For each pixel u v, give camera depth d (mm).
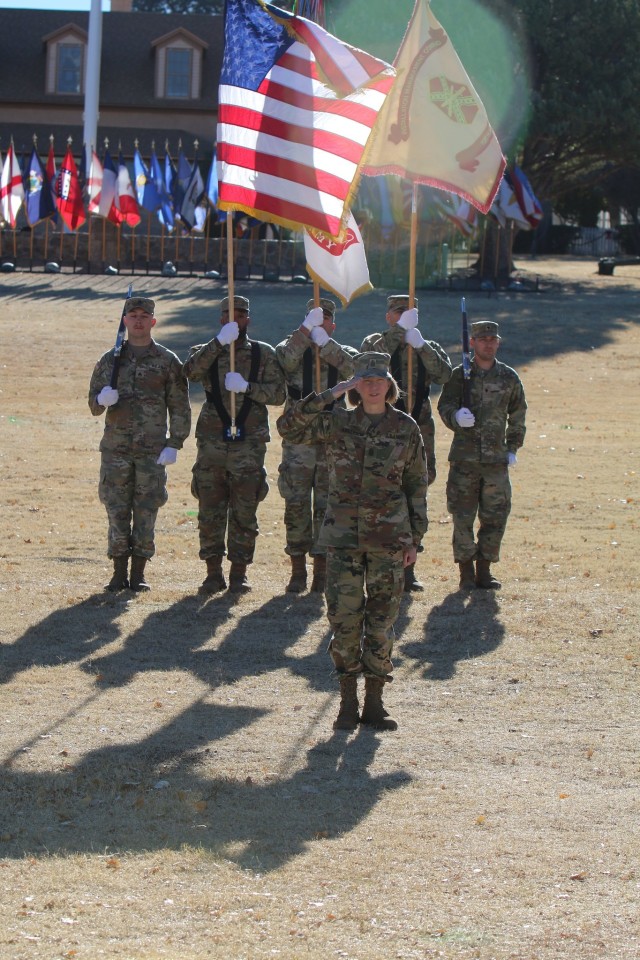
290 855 6156
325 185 10023
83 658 9672
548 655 9938
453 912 5535
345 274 11336
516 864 6090
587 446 21000
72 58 63438
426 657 9914
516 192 46594
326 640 10320
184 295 42875
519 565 12938
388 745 7895
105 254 50688
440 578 12477
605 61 50844
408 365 11031
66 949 5059
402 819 6676
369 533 7914
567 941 5246
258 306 39062
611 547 13766
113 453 11539
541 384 28781
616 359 32344
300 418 7805
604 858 6176
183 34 62688
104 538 13938
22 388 26625
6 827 6426
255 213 10219
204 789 7047
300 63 10117
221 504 11680
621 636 10430
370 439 7887
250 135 10227
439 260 48812
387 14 46906
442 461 19406
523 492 17000
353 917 5461
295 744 7871
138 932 5266
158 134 62281
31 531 14156
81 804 6758
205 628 10586
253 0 10312
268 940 5223
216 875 5902
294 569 11914
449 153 11086
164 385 11555
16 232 51281
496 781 7289
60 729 8039
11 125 62562
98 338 33500
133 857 6090
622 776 7395
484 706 8727
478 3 48094
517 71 49656
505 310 40500
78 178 47531
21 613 10867
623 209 86062
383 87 9992
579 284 52812
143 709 8492
